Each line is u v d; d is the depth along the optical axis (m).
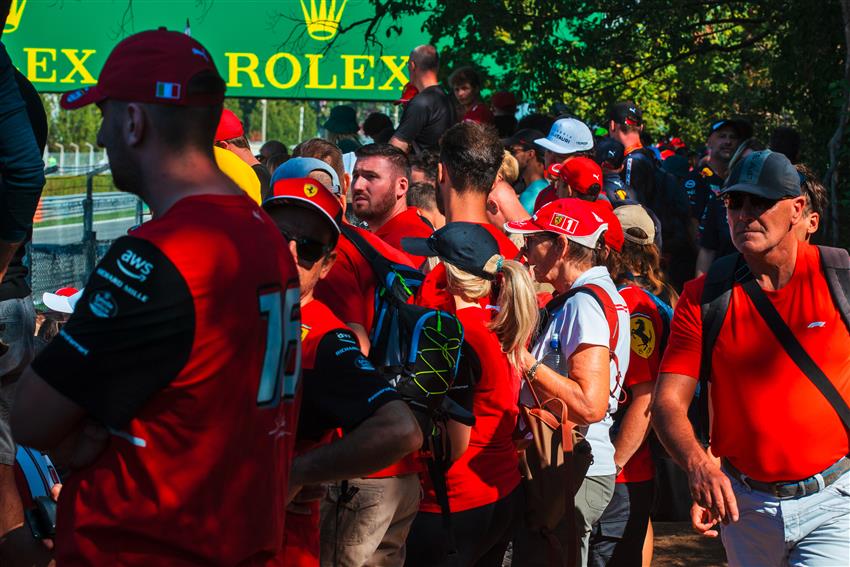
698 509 4.77
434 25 15.20
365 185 6.44
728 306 4.35
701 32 16.94
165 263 2.51
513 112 12.71
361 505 4.34
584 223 5.26
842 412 4.26
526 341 4.64
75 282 18.52
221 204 2.66
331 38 18.67
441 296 4.74
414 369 4.17
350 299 4.49
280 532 2.83
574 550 4.93
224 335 2.56
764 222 4.21
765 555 4.43
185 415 2.54
